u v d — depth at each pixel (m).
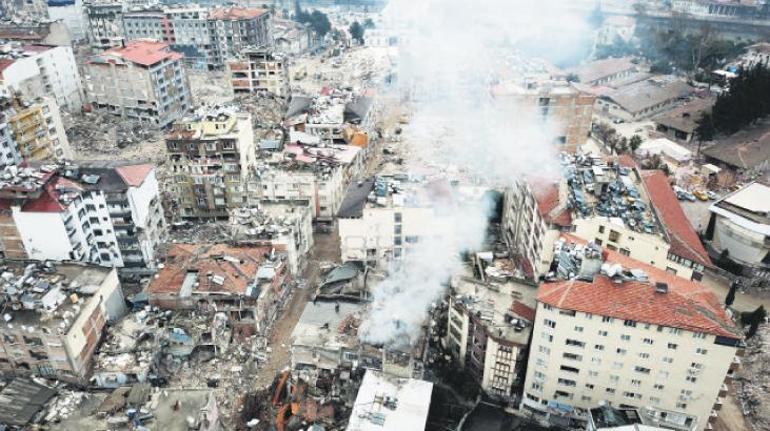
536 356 78.94
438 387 85.62
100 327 88.88
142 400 73.31
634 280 75.94
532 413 83.50
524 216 110.56
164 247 112.19
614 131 179.75
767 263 113.38
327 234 127.19
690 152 165.00
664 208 111.00
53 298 84.31
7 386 76.75
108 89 178.88
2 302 83.25
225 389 86.00
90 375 84.81
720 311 74.06
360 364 81.69
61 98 180.38
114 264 107.81
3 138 123.44
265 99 195.38
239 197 127.00
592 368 77.69
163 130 180.00
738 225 115.12
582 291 74.94
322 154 135.62
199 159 122.69
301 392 82.19
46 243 97.88
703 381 74.69
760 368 92.12
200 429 70.31
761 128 170.12
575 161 116.50
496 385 84.25
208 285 92.44
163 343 88.44
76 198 99.06
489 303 85.62
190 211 129.25
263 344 93.88
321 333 84.31
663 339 72.81
